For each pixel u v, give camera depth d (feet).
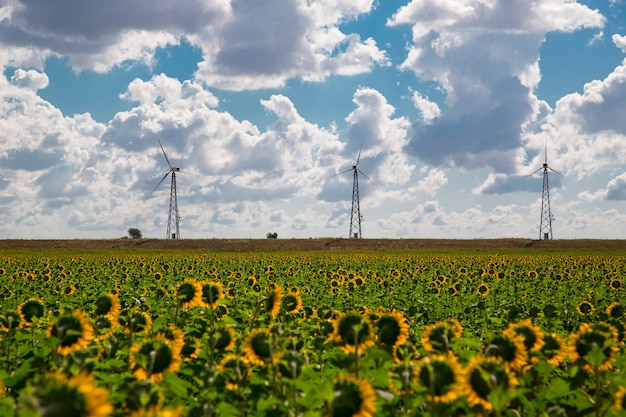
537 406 18.62
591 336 19.98
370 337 19.99
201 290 30.50
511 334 19.13
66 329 19.89
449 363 16.31
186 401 19.12
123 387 19.22
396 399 17.16
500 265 127.13
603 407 18.67
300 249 348.38
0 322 25.98
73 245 349.00
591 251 302.45
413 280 81.97
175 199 391.65
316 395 14.94
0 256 210.18
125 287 67.10
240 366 19.61
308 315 35.73
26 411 9.29
